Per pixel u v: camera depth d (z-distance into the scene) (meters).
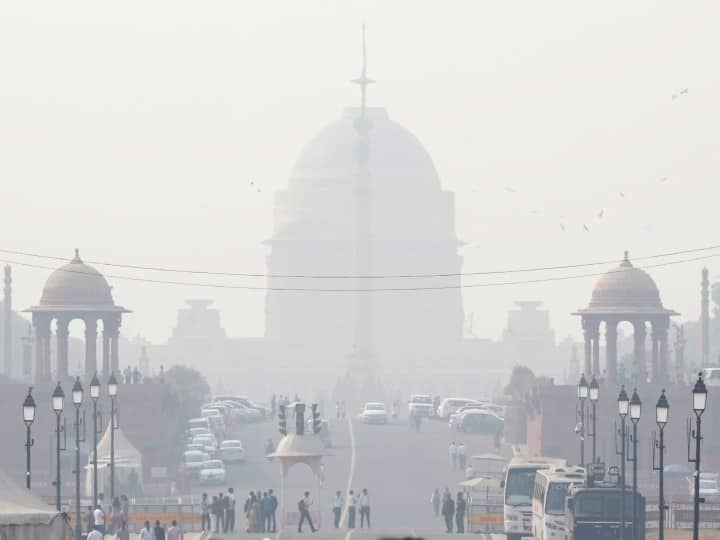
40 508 119.00
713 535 193.38
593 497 173.88
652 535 192.00
